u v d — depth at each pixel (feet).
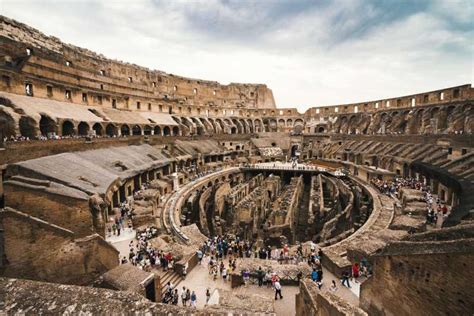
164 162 145.38
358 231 76.74
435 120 175.52
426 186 119.14
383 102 229.45
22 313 16.66
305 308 42.50
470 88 156.35
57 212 65.92
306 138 260.42
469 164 99.35
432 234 35.65
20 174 72.59
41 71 133.59
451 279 29.01
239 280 57.52
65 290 18.53
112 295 18.54
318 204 119.96
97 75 174.50
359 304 44.88
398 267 35.50
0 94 107.14
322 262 64.75
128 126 167.12
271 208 124.67
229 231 98.89
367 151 189.98
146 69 237.45
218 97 302.86
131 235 80.79
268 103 338.13
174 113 233.96
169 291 52.85
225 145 242.37
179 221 93.81
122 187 108.37
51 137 108.17
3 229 48.24
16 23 140.26
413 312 33.37
